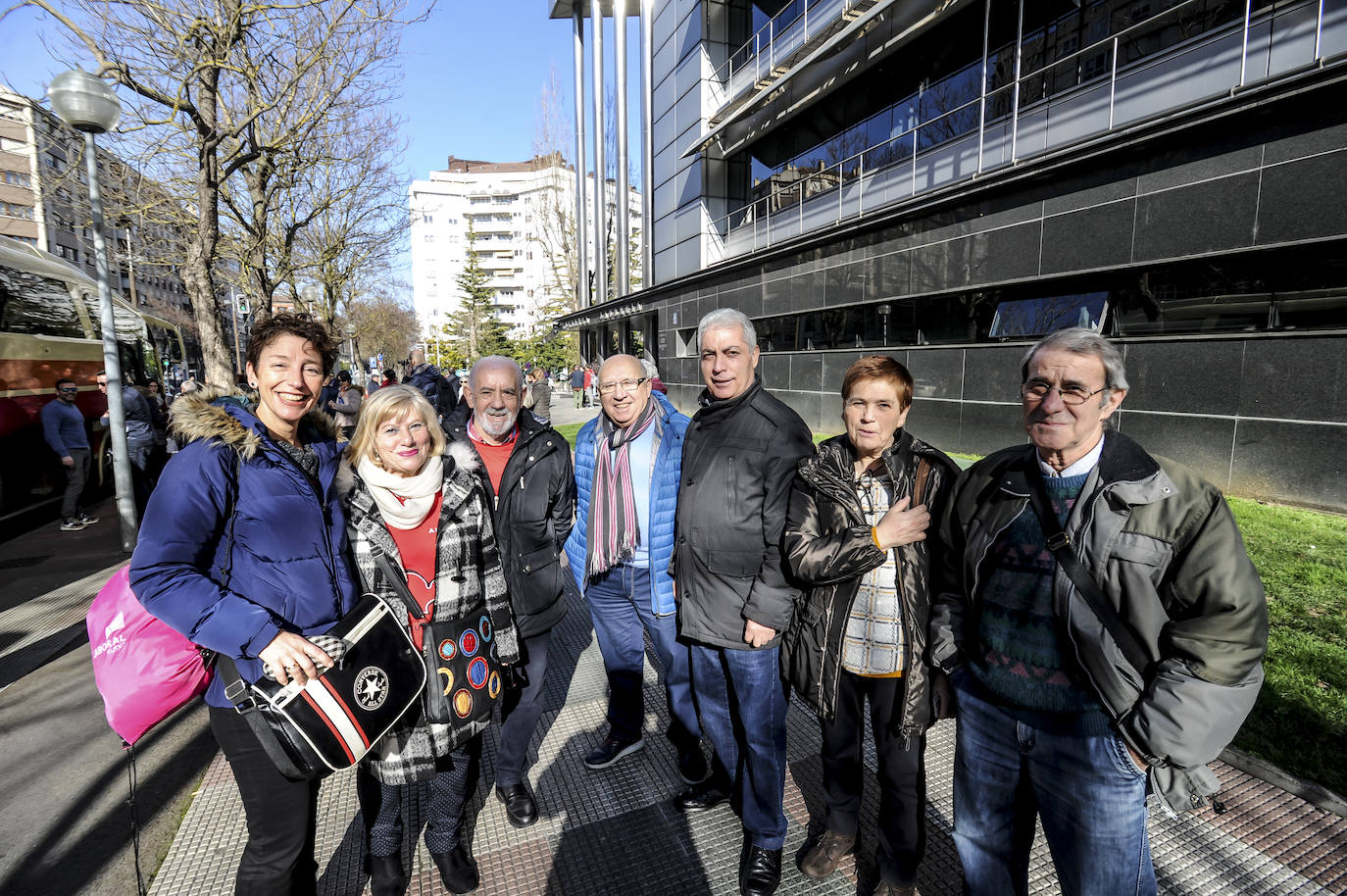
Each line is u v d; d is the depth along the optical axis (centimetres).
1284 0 711
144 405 895
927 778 294
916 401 1146
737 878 238
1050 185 898
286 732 167
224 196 1195
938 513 208
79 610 529
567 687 390
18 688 395
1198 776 147
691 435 254
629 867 245
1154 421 785
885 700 218
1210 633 138
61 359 946
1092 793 159
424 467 218
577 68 3120
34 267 923
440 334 6850
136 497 888
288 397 193
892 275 1195
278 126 1013
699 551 239
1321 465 647
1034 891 228
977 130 1130
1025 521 171
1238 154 695
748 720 235
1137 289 817
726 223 2012
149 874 243
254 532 179
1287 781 275
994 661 175
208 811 279
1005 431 985
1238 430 708
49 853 254
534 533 274
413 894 232
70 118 615
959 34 1169
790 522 222
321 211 1494
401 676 193
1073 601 156
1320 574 466
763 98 1560
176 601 162
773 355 1577
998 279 982
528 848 255
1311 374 652
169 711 179
